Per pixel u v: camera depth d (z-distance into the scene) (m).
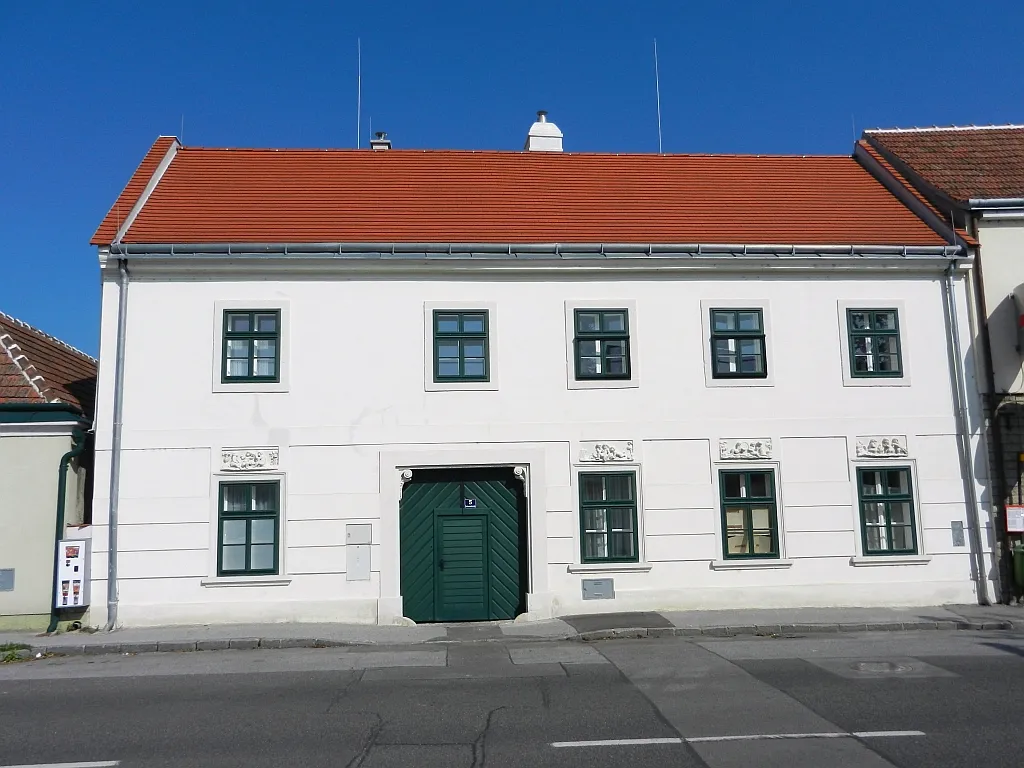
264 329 15.44
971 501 15.90
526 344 15.71
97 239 15.27
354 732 7.74
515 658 11.59
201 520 14.80
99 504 14.69
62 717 8.53
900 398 16.12
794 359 16.05
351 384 15.34
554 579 15.20
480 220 17.08
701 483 15.62
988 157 19.41
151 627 14.41
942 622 13.86
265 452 15.05
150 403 15.00
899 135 20.72
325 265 15.45
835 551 15.66
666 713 8.22
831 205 18.34
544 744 7.24
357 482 15.13
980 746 6.96
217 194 17.55
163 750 7.30
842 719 7.88
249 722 8.19
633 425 15.64
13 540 14.79
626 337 15.90
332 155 19.52
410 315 15.61
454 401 15.45
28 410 14.94
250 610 14.70
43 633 14.16
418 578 15.30
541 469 15.41
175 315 15.27
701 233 16.89
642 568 15.30
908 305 16.41
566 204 17.95
